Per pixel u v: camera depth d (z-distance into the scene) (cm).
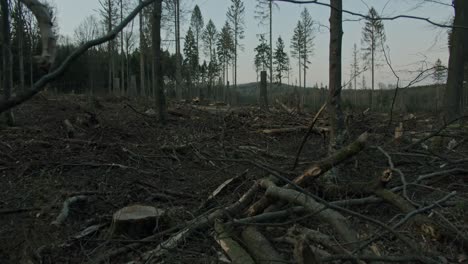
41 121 980
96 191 587
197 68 4203
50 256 430
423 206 438
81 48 248
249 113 1297
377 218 500
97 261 413
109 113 1173
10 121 907
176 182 657
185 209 536
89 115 1027
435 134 651
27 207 546
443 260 386
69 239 459
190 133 973
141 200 576
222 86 4278
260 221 445
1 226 494
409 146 658
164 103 1093
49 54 248
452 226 396
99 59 3688
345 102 1655
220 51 4638
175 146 828
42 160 705
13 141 786
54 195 577
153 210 490
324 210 383
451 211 488
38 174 661
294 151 880
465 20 1127
